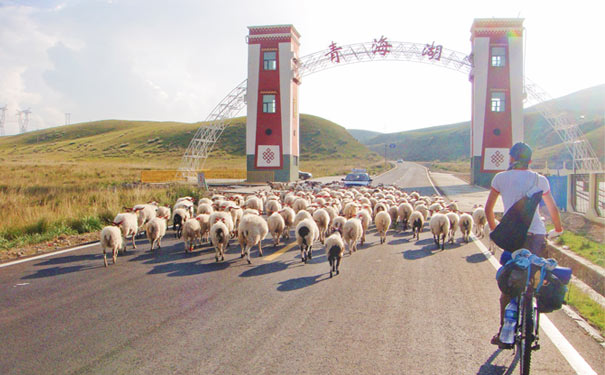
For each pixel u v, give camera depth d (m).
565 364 4.80
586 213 16.53
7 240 12.48
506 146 41.12
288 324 6.00
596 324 6.06
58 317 6.29
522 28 40.56
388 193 22.58
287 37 43.88
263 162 44.44
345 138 156.50
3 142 167.50
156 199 21.45
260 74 44.25
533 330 4.54
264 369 4.65
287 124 44.12
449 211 14.02
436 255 11.09
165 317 6.30
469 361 4.87
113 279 8.52
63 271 9.19
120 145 130.25
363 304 6.92
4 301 7.05
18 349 5.18
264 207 20.73
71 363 4.81
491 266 9.76
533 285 4.32
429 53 41.50
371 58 42.59
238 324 6.01
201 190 26.16
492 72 40.84
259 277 8.73
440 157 192.75
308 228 10.17
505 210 5.02
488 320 6.19
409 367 4.71
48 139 162.38
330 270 9.36
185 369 4.66
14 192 22.58
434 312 6.54
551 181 21.55
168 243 12.81
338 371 4.61
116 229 9.92
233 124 141.50
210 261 10.29
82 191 23.94
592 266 8.84
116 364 4.78
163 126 158.12
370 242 13.23
